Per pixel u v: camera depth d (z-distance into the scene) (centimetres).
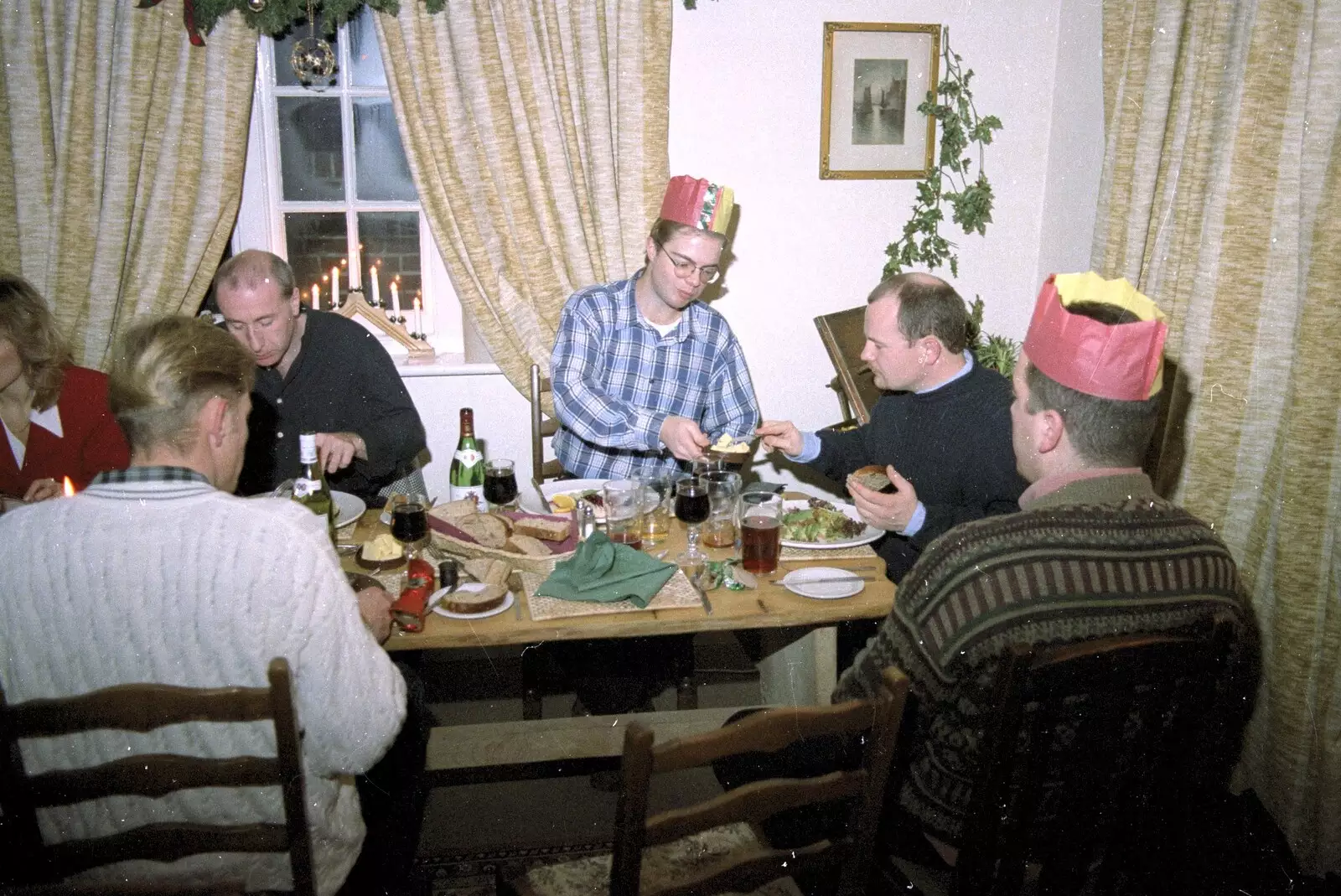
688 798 242
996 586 118
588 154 300
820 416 342
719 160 316
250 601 117
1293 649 222
